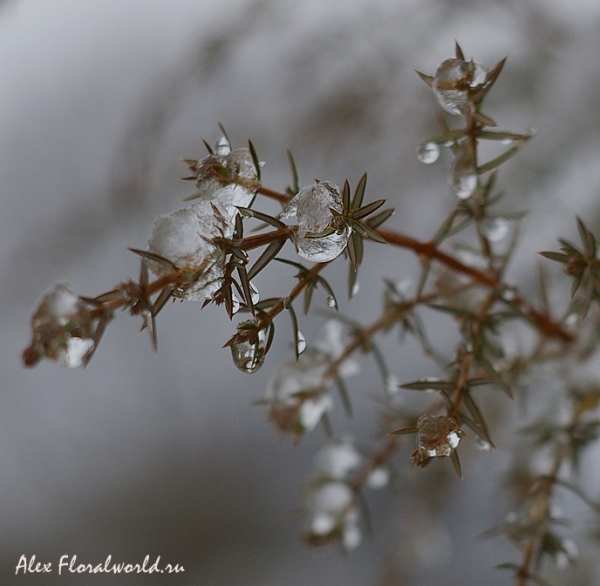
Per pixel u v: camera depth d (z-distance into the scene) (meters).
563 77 0.68
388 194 0.72
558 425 0.40
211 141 0.74
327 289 0.35
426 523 0.65
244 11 0.70
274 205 0.83
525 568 0.38
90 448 1.17
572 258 0.36
